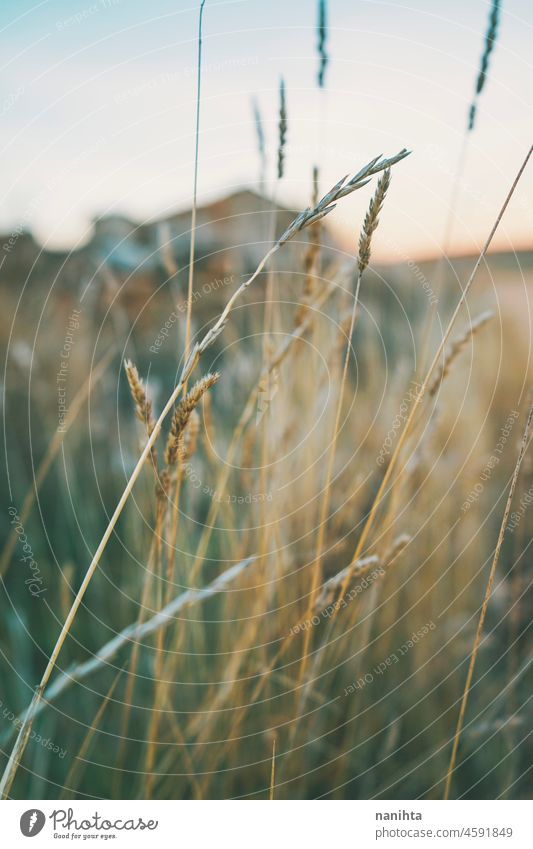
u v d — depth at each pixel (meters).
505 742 0.60
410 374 0.69
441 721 0.65
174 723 0.54
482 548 0.75
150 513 0.66
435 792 0.62
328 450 0.64
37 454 0.80
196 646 0.61
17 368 0.80
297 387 0.66
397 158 0.35
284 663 0.61
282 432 0.58
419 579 0.71
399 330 0.92
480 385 0.88
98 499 0.76
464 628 0.69
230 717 0.59
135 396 0.40
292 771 0.60
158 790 0.59
